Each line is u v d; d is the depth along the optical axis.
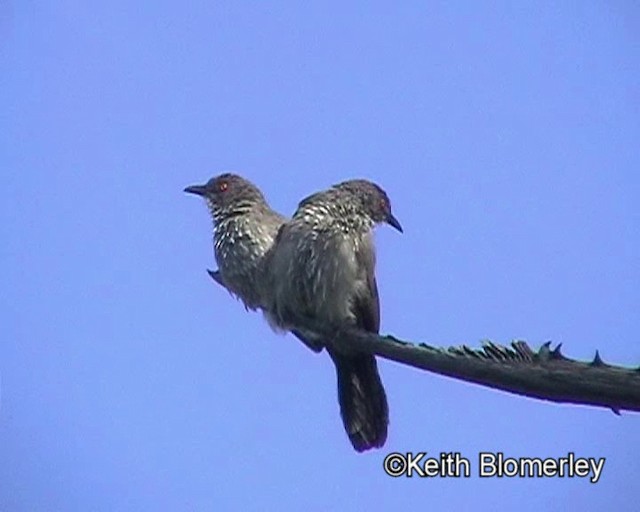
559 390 8.14
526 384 8.29
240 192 14.56
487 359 8.52
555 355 8.23
